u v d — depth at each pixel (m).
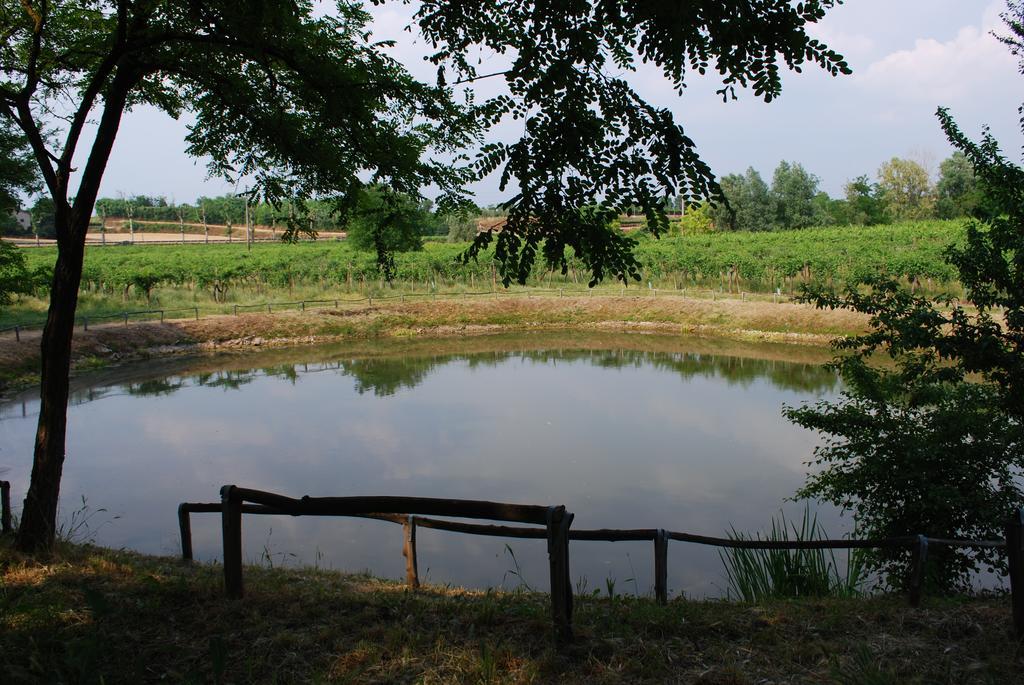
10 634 4.68
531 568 10.48
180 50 7.59
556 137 4.93
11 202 10.84
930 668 4.32
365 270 45.28
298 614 5.11
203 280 41.34
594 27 4.99
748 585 8.65
